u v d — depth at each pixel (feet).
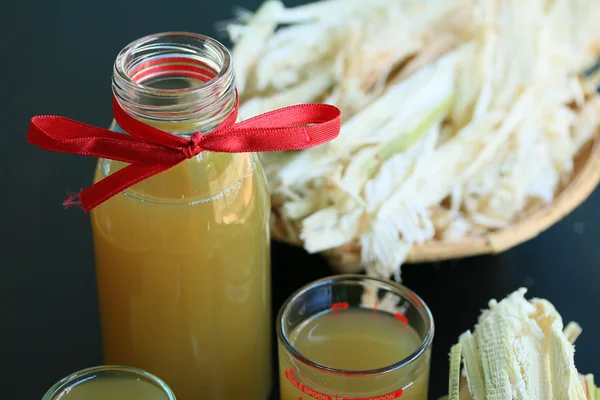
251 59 1.94
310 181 1.75
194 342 1.47
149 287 1.43
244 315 1.48
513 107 1.84
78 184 1.82
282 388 1.44
